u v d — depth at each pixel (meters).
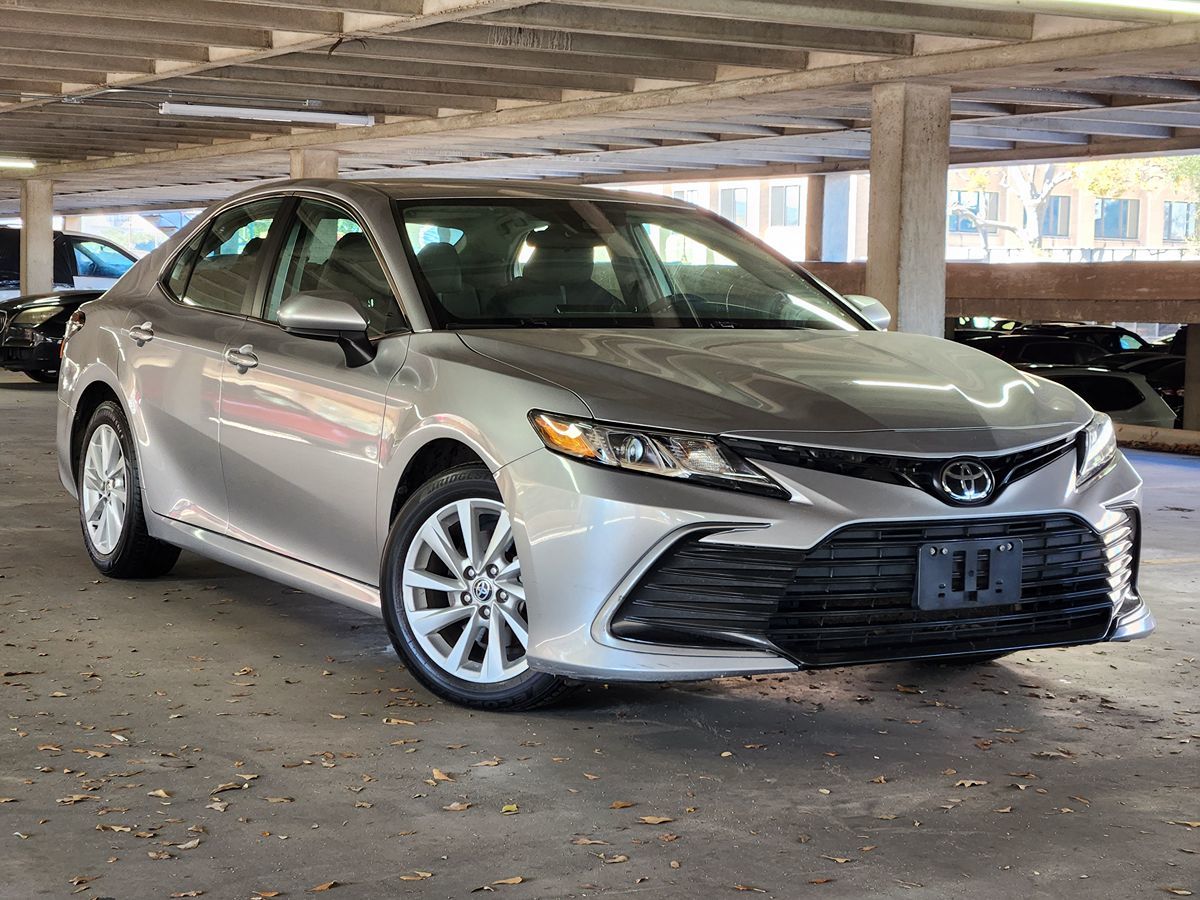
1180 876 2.80
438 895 2.67
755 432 3.46
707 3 9.57
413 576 3.91
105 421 5.38
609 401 3.53
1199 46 10.02
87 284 18.64
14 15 11.12
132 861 2.81
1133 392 12.63
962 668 4.43
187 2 10.55
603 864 2.83
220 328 4.80
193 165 22.23
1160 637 4.91
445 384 3.83
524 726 3.71
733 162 23.25
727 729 3.73
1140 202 68.62
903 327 12.39
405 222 4.39
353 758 3.45
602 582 3.45
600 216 4.72
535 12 10.41
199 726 3.69
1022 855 2.90
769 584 3.42
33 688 4.01
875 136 12.48
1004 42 11.11
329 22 11.12
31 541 6.26
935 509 3.50
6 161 22.86
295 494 4.34
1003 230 65.19
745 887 2.72
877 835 3.00
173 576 5.50
